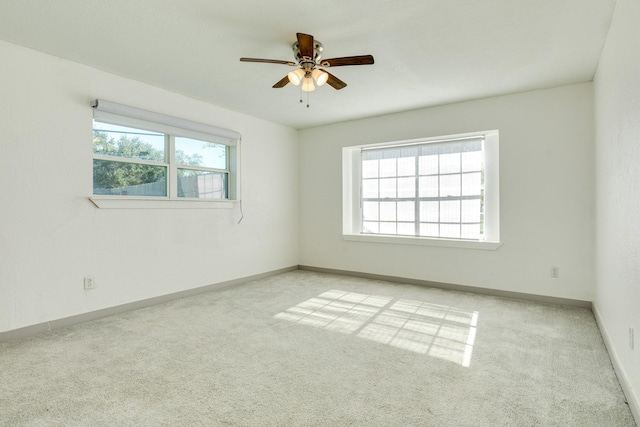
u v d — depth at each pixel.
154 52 2.73
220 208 4.19
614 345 2.15
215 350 2.36
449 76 3.20
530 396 1.78
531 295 3.61
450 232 4.21
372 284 4.38
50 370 2.05
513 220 3.70
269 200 4.88
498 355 2.28
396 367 2.11
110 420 1.57
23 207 2.61
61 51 2.70
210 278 4.05
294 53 2.52
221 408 1.67
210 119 4.04
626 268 1.85
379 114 4.50
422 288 4.16
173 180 3.67
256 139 4.66
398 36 2.47
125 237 3.25
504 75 3.18
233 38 2.51
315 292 3.97
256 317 3.07
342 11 2.16
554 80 3.30
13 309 2.55
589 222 3.32
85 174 2.96
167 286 3.60
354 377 1.99
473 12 2.16
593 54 2.73
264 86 3.48
